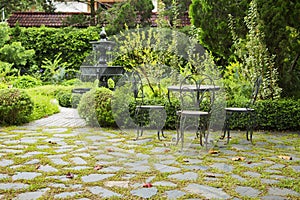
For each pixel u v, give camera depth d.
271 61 6.30
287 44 6.16
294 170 3.71
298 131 5.93
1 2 14.16
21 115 6.39
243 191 3.07
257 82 5.38
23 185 3.18
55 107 8.11
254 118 5.42
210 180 3.36
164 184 3.25
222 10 6.87
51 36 12.27
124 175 3.52
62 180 3.32
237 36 6.80
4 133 5.57
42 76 12.06
